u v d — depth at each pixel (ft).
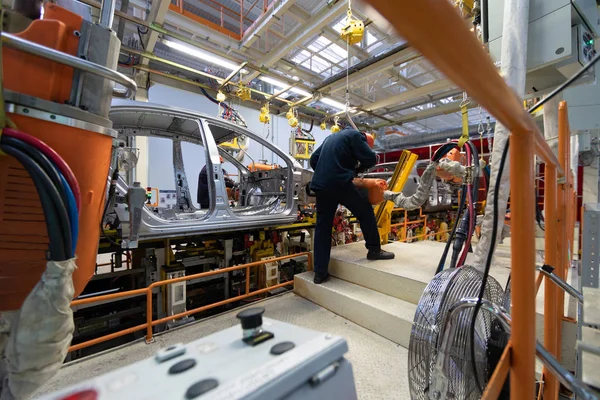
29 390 2.39
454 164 6.70
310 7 15.65
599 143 7.04
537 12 5.39
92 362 6.17
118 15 13.80
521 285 2.02
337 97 25.31
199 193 18.56
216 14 18.85
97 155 3.39
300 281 9.94
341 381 1.71
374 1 0.79
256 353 1.64
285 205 11.53
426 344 3.03
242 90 19.24
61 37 2.99
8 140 2.37
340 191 8.69
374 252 9.76
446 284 3.23
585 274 4.03
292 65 19.70
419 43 1.03
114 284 9.74
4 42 2.44
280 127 35.24
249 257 11.35
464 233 6.44
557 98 7.97
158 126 11.44
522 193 1.98
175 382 1.38
